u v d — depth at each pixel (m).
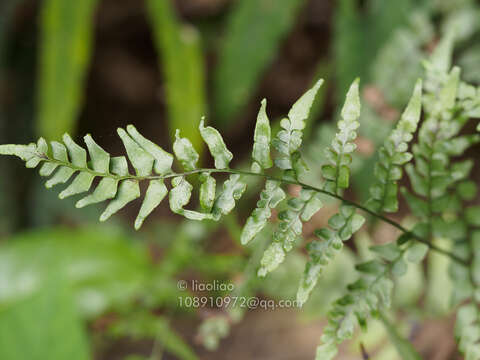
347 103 0.30
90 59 1.19
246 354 0.67
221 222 0.51
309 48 1.04
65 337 0.45
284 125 0.30
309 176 0.44
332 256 0.30
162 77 1.23
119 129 0.29
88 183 0.29
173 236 0.90
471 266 0.32
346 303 0.31
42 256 0.64
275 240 0.30
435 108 0.32
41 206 1.01
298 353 0.67
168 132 1.22
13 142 1.09
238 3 0.82
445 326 0.46
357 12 0.69
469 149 0.79
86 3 0.82
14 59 1.12
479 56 0.51
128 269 0.62
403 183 0.77
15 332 0.44
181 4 1.03
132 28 1.19
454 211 0.32
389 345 0.48
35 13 1.12
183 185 0.29
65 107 0.87
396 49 0.49
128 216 1.00
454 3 0.54
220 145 0.29
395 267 0.31
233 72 0.84
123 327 0.52
